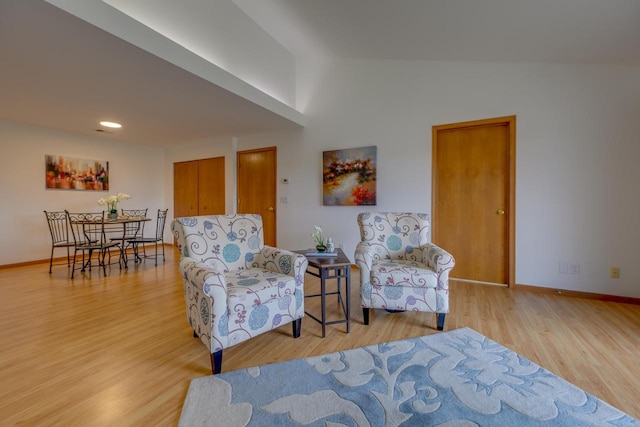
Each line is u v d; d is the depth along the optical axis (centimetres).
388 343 201
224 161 540
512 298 295
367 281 231
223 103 340
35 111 367
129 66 246
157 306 272
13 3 166
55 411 137
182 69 253
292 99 454
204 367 175
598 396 146
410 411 136
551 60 295
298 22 345
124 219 433
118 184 557
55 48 216
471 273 353
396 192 384
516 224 322
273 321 192
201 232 215
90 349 195
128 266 440
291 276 208
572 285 302
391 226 282
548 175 307
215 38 329
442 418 131
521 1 213
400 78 380
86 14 185
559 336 211
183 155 605
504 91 324
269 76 409
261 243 247
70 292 312
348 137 418
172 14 281
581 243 297
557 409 136
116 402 144
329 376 164
